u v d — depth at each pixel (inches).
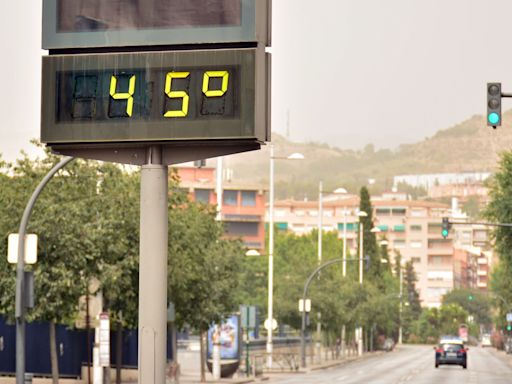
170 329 4515.3
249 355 5374.0
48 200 2957.7
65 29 1467.8
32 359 3885.3
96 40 1460.4
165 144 1482.5
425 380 4950.8
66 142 1456.7
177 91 1434.5
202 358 4345.5
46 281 2903.5
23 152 3100.4
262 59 1441.9
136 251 3149.6
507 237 4968.0
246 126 1419.8
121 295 3208.7
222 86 1425.9
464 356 6786.4
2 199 2977.4
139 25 1453.0
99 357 2839.6
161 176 1512.1
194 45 1450.5
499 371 6289.4
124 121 1443.2
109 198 3102.9
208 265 3892.7
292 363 6437.0
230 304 4119.1
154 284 1529.3
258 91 1425.9
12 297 2940.5
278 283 7440.9
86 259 2999.5
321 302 7253.9
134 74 1445.6
